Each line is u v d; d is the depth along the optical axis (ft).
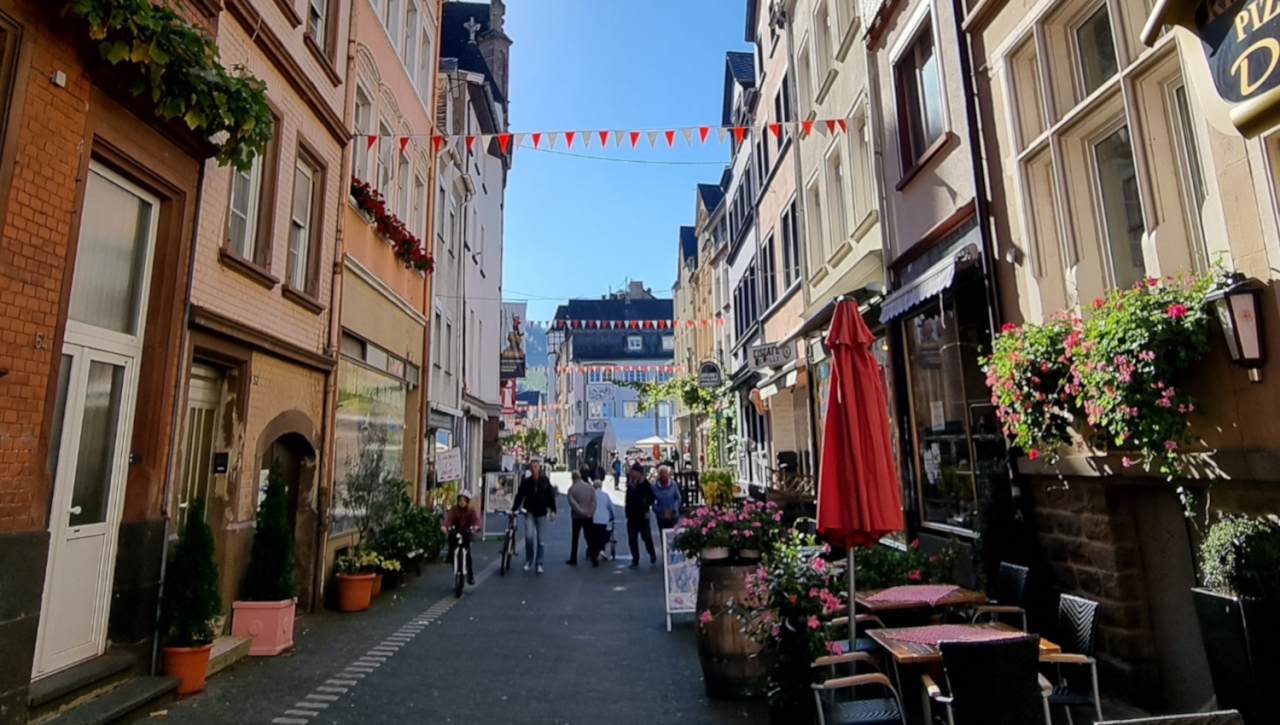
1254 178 13.17
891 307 28.37
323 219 32.14
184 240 20.31
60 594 16.08
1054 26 19.93
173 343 19.81
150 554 18.51
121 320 18.48
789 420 57.00
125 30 16.02
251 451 25.40
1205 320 13.69
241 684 19.49
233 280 24.39
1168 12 13.05
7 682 13.64
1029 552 20.57
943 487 27.61
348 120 34.91
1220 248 14.10
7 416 13.96
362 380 37.19
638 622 27.66
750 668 18.28
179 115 17.66
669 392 96.32
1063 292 19.77
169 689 17.79
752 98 69.26
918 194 28.84
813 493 42.50
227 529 24.04
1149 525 17.06
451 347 64.23
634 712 17.48
